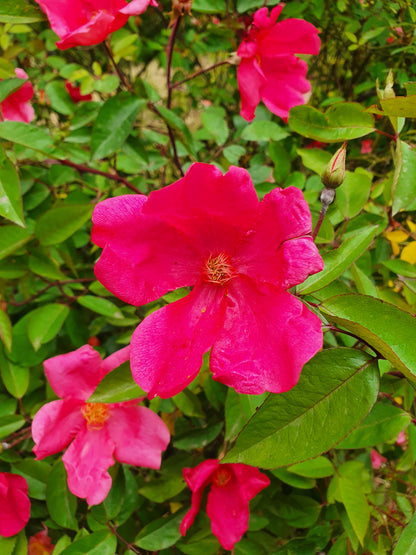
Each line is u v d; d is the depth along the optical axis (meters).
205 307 0.15
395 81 0.31
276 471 0.24
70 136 0.26
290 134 0.32
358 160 0.35
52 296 0.29
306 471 0.22
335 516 0.26
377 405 0.19
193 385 0.24
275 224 0.13
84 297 0.27
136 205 0.14
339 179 0.15
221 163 0.35
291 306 0.13
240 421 0.21
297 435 0.13
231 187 0.13
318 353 0.13
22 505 0.21
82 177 0.33
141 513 0.27
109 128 0.24
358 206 0.23
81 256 0.36
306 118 0.21
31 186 0.28
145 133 0.32
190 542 0.24
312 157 0.26
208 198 0.13
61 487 0.23
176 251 0.15
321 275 0.16
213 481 0.22
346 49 0.37
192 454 0.28
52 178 0.28
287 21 0.23
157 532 0.24
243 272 0.15
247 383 0.13
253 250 0.14
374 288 0.20
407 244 0.26
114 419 0.22
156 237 0.14
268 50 0.24
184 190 0.13
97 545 0.22
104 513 0.23
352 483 0.22
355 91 0.33
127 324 0.28
